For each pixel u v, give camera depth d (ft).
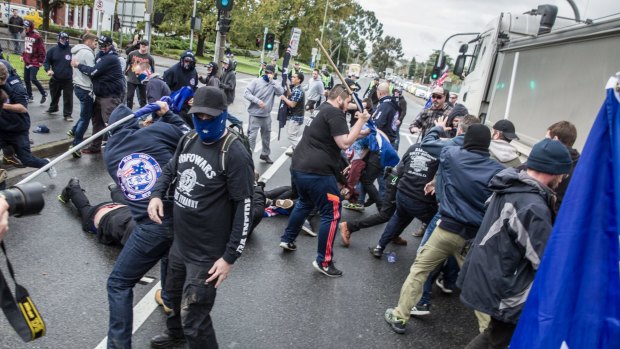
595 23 14.79
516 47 21.54
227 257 8.73
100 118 25.48
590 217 6.57
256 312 12.82
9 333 10.53
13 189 5.73
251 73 114.73
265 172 27.61
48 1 100.83
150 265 9.85
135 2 51.39
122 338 9.37
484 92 25.34
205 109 8.16
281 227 19.43
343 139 14.16
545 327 6.73
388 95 27.09
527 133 18.67
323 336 12.13
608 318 6.47
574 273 6.62
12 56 56.24
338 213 15.17
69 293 12.39
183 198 8.81
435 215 14.37
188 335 8.87
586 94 14.96
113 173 10.44
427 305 13.94
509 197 8.96
